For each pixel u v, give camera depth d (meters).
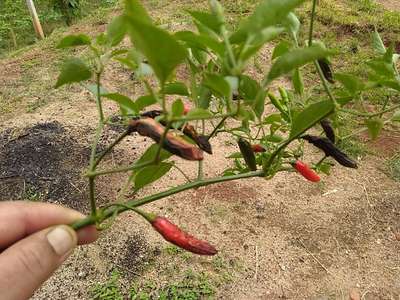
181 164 0.54
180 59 0.11
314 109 0.16
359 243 0.44
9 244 0.22
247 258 0.42
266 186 0.50
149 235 0.45
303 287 0.40
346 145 0.54
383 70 0.17
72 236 0.18
